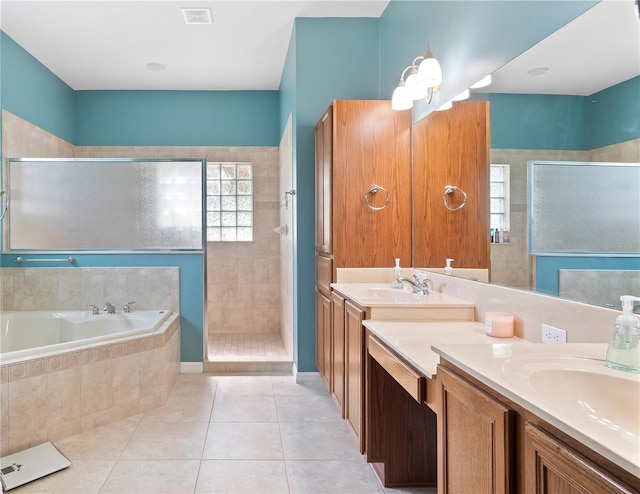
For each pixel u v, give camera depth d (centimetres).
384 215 292
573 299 140
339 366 265
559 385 100
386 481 203
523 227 166
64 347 257
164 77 462
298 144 348
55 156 443
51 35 364
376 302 208
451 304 204
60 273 366
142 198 376
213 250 507
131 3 317
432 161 257
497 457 91
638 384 92
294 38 349
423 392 133
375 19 348
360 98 347
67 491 196
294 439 248
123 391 277
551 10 152
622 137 121
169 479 206
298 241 350
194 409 292
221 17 340
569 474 71
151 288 372
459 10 220
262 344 453
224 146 504
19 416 230
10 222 367
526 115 164
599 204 129
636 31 118
